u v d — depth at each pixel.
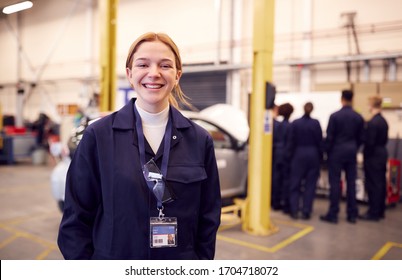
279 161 4.69
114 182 1.10
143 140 1.14
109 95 5.11
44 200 5.05
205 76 8.05
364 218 4.39
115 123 1.15
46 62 11.26
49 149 8.91
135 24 8.76
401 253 3.21
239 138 4.61
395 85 5.50
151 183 1.11
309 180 4.32
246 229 3.79
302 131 4.21
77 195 1.17
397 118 5.52
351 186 4.19
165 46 1.14
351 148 4.07
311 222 4.23
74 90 10.80
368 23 6.12
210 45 7.80
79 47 10.36
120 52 9.05
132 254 1.11
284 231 3.84
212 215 1.26
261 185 3.65
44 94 11.73
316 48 6.68
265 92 3.57
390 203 5.09
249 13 7.43
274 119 4.74
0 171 7.70
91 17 10.05
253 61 3.61
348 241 3.53
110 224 1.11
